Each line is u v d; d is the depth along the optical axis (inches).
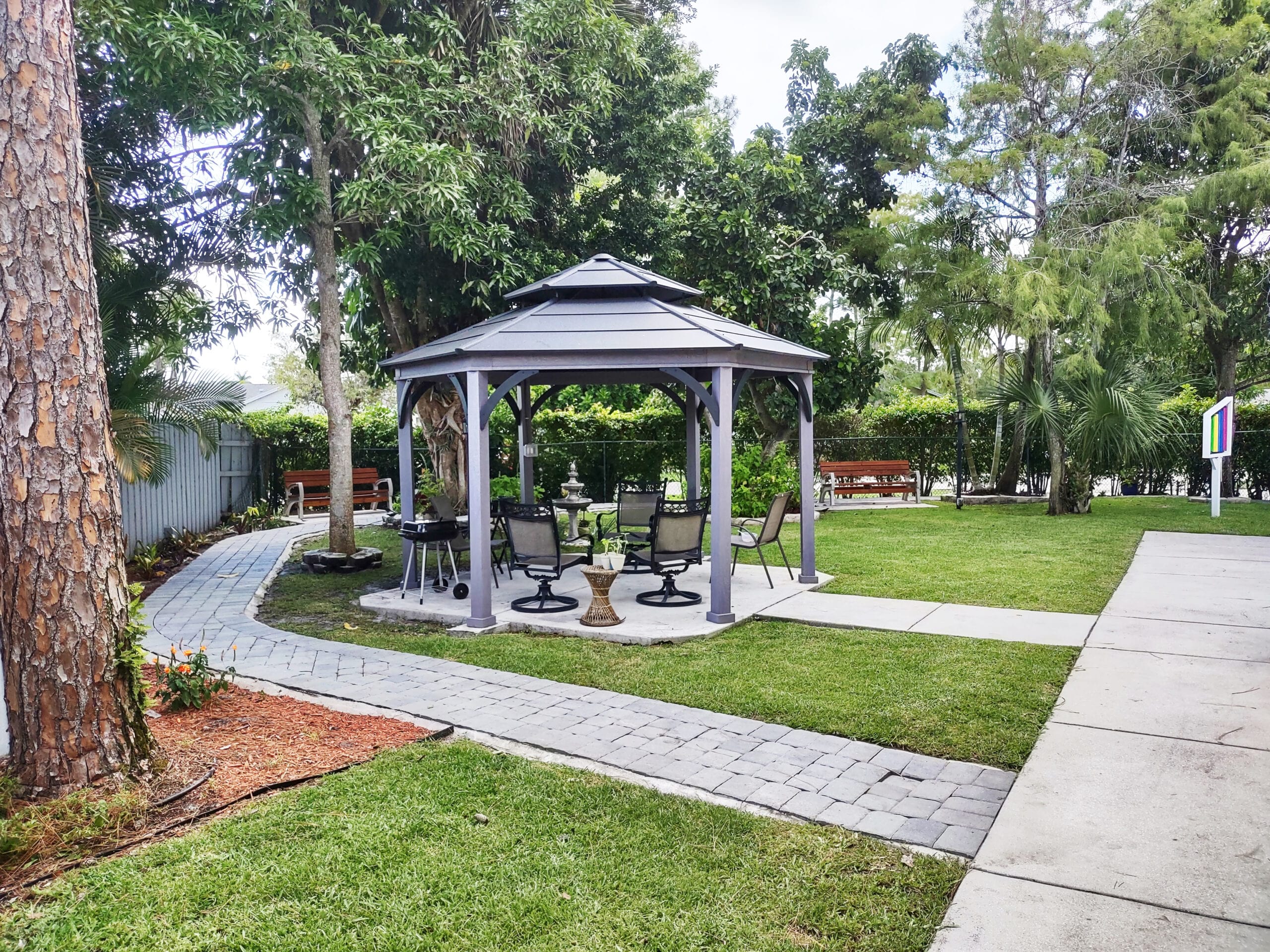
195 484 530.9
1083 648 231.9
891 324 696.4
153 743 151.5
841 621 271.3
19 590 135.0
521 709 191.5
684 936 103.5
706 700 197.0
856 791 145.4
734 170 609.0
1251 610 269.9
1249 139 575.2
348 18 407.8
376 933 103.7
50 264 132.5
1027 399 573.6
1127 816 132.4
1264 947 97.3
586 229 541.0
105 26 312.3
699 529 300.8
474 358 271.7
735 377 323.6
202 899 110.9
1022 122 607.2
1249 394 781.3
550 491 679.7
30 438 133.3
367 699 199.8
